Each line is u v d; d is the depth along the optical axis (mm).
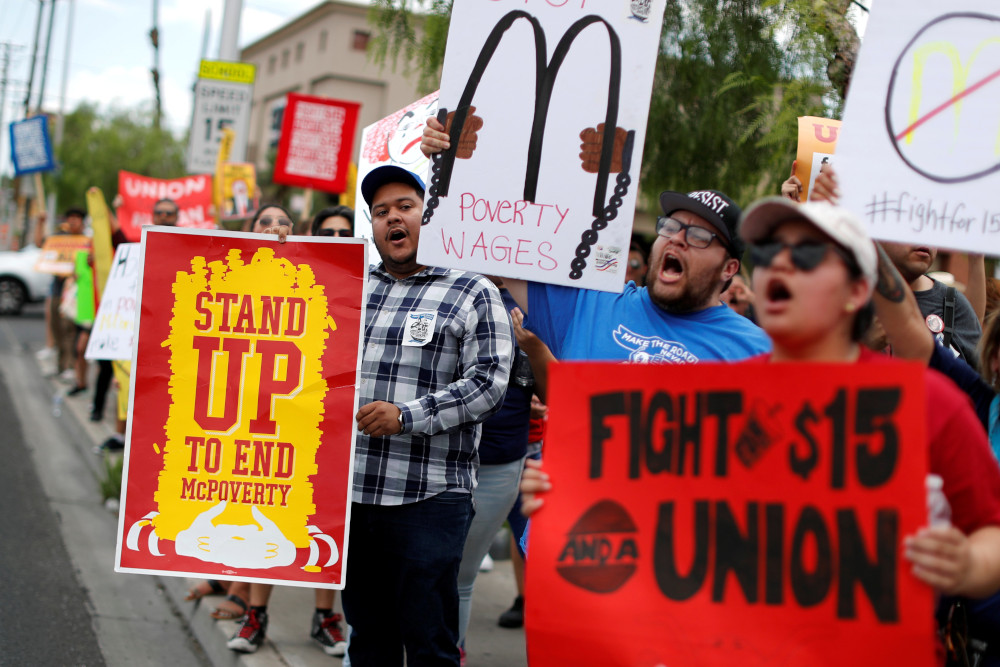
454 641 3332
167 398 3215
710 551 1925
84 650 4633
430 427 3150
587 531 2002
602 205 2793
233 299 3236
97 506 7328
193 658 4711
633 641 1938
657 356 2961
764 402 1917
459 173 2836
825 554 1855
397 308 3387
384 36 6188
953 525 1924
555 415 2051
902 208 2334
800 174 2979
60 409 10797
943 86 2328
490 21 2811
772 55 5344
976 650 2301
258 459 3188
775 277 1833
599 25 2777
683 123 5746
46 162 15211
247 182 8594
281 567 3160
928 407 1898
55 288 12734
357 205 4594
